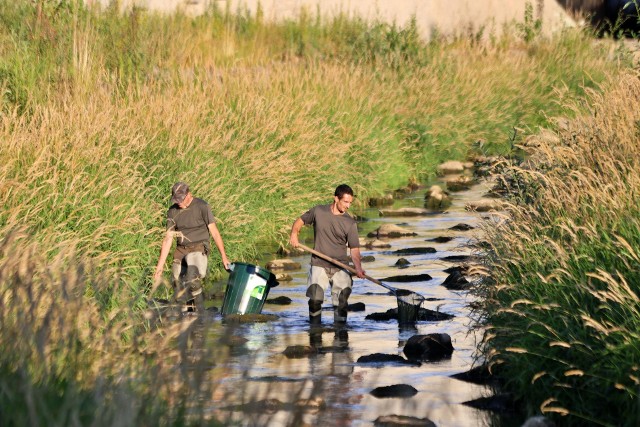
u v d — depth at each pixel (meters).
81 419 19.84
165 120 55.97
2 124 47.81
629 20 157.00
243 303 42.91
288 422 21.23
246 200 56.31
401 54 105.56
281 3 123.31
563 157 39.84
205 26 100.50
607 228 31.16
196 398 21.33
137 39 72.44
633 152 37.34
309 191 66.19
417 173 89.75
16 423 19.11
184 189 44.00
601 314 28.80
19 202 39.38
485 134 100.12
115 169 45.56
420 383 32.22
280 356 35.78
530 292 31.88
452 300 45.88
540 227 34.69
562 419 27.36
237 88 71.75
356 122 78.19
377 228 65.38
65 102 52.72
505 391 30.78
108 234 41.56
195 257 44.06
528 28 134.75
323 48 106.56
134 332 24.86
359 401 29.88
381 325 41.72
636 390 25.70
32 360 21.88
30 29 65.06
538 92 111.25
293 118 70.25
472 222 67.12
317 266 42.88
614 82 50.28
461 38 136.38
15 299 23.75
